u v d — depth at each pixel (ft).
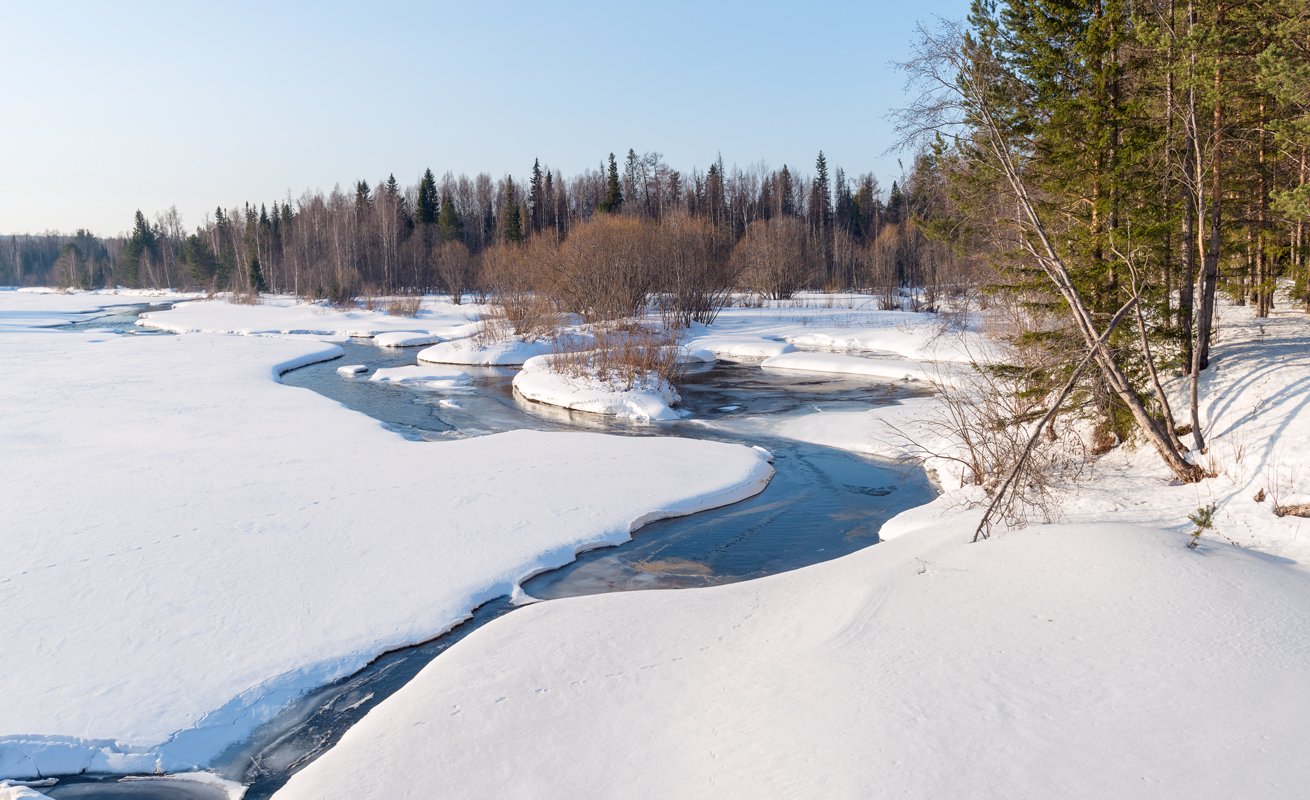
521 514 37.78
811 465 50.14
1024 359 44.42
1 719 20.54
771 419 64.59
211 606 27.22
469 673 21.91
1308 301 56.13
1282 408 33.60
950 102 31.65
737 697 19.02
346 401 75.15
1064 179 38.75
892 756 15.64
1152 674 17.93
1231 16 33.50
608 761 17.07
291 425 59.77
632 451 51.44
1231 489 31.60
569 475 45.11
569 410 70.95
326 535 34.27
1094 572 23.24
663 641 23.15
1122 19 37.29
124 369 90.33
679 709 18.94
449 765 17.46
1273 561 25.85
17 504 38.24
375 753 18.19
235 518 36.32
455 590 29.01
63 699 21.49
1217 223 37.63
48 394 72.49
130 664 23.35
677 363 87.86
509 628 25.04
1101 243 37.55
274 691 22.48
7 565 30.40
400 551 32.68
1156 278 36.78
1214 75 35.06
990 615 21.33
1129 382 37.11
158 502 38.70
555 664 22.12
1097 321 37.58
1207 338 37.40
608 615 25.63
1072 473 38.63
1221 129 35.60
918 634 20.77
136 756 19.66
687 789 15.69
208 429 57.82
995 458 37.32
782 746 16.58
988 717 16.71
